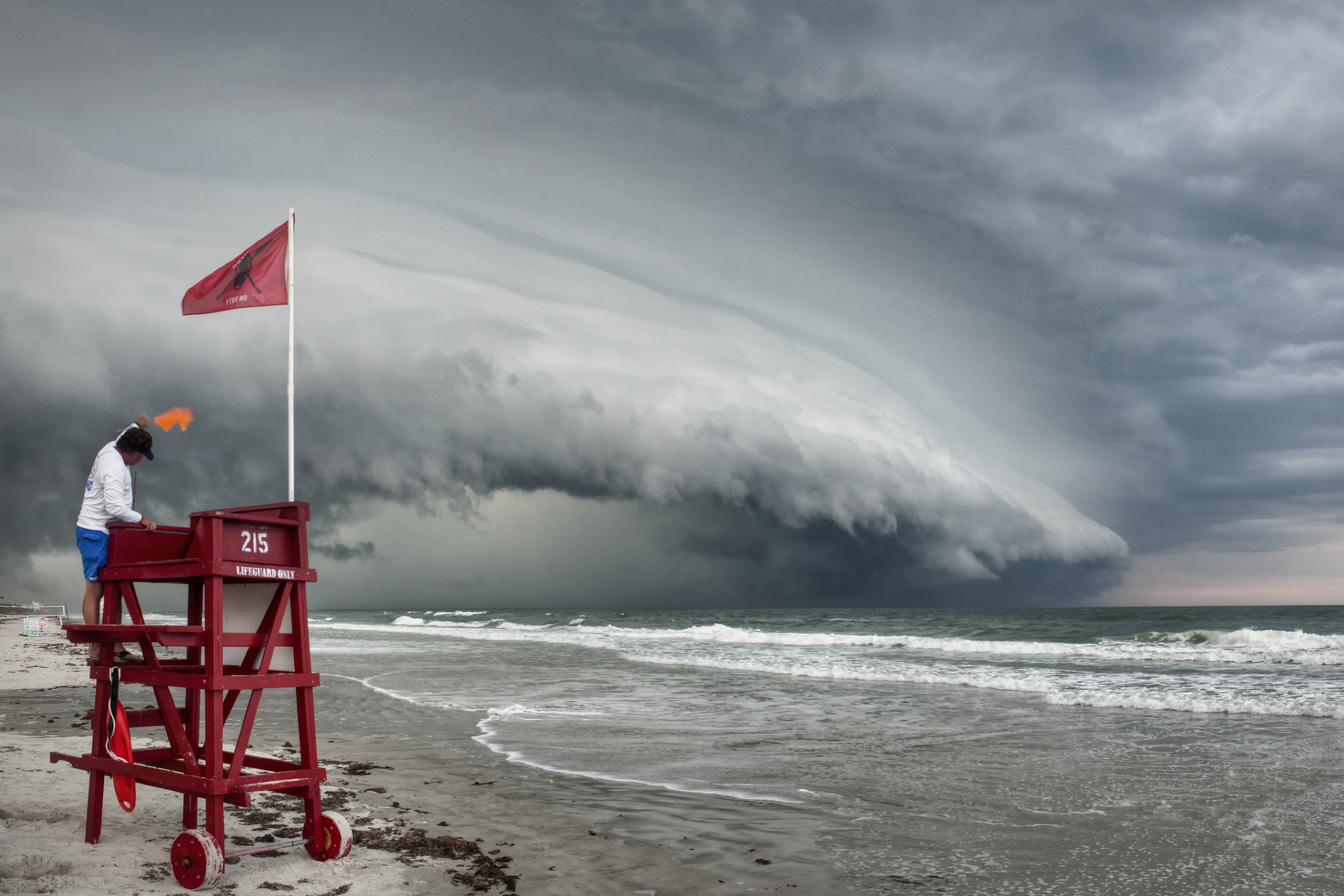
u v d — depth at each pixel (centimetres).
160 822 568
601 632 4684
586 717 1246
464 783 784
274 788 468
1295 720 1157
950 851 588
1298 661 2005
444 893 466
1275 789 767
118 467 504
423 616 9712
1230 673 1736
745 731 1123
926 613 10775
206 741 437
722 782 809
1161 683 1587
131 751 496
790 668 1997
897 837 624
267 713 1279
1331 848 592
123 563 502
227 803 636
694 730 1127
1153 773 844
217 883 450
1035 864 561
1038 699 1421
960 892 507
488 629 5250
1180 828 645
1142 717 1210
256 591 496
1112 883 522
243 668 504
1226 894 504
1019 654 2511
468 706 1375
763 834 630
